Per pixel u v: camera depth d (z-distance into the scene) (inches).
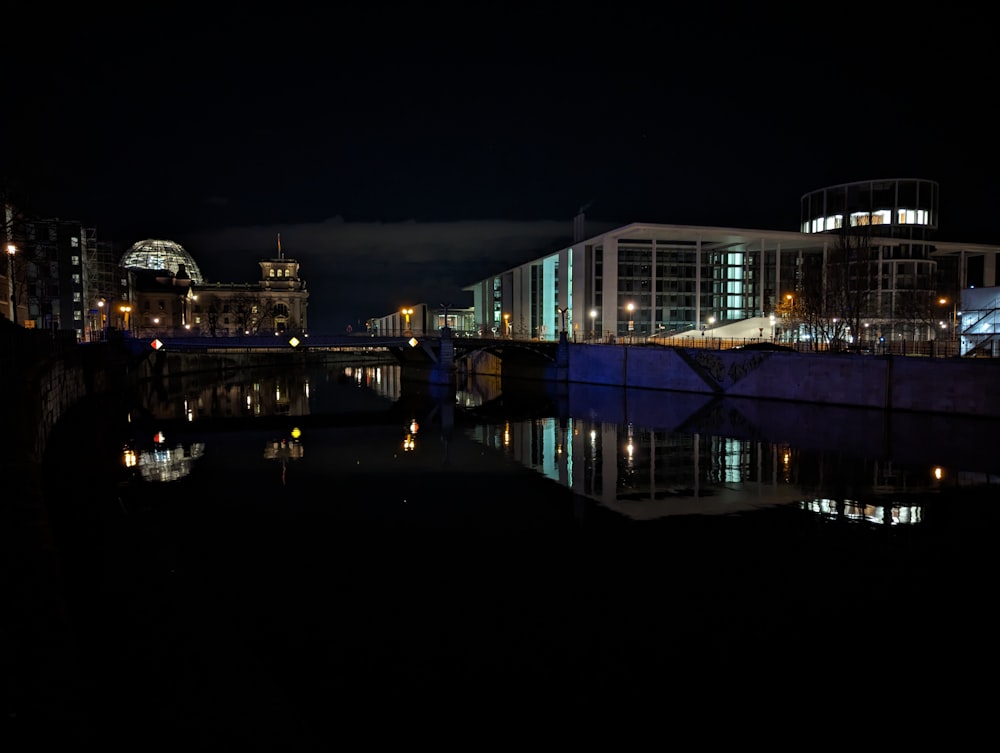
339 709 453.4
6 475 467.5
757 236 4050.2
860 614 614.2
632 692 480.7
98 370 2255.2
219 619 568.4
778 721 448.8
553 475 1210.0
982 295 2615.7
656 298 4352.9
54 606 257.0
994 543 818.2
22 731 173.9
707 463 1325.0
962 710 459.5
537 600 641.0
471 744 420.8
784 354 2321.6
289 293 7003.0
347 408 2369.6
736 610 621.3
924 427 1729.8
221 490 1079.0
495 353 3759.8
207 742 323.3
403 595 649.6
